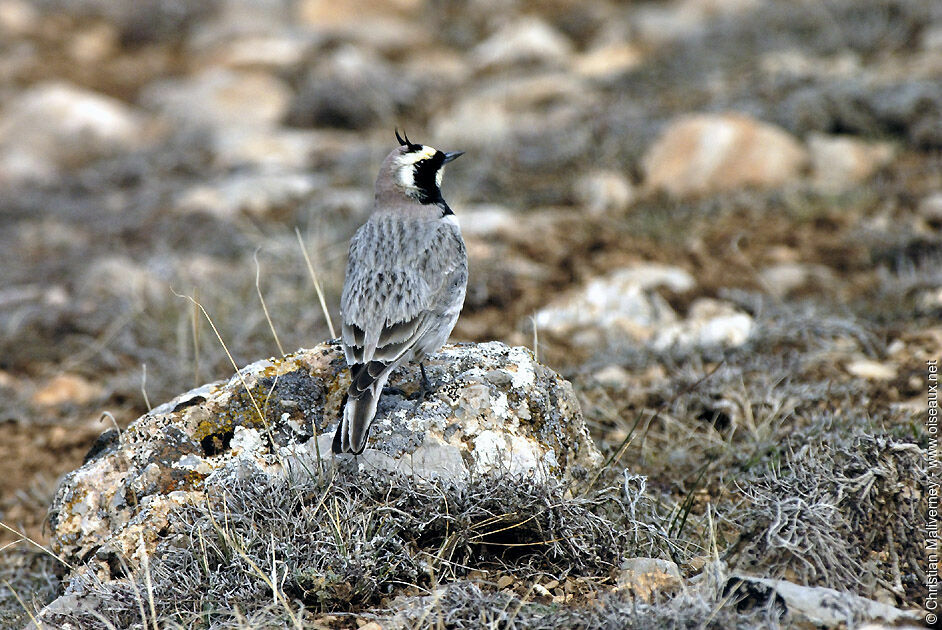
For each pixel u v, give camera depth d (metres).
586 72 26.28
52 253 18.42
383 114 25.09
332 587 7.31
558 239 16.45
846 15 23.64
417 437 8.12
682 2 31.16
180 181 21.88
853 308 13.05
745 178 17.92
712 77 23.23
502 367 8.64
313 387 8.66
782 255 15.23
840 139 18.58
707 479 9.60
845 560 7.20
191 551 7.61
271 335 13.47
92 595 7.55
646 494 8.34
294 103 26.09
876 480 7.68
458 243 8.81
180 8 35.16
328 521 7.66
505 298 14.53
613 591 7.28
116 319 14.67
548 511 7.73
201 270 16.19
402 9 34.62
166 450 8.32
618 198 17.94
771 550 7.29
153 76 31.73
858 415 10.12
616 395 11.36
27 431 12.41
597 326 13.30
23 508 10.87
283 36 32.75
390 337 7.98
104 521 8.16
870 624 6.59
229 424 8.45
